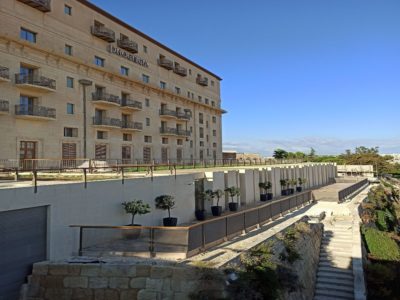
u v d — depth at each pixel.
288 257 13.55
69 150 39.22
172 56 61.03
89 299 9.36
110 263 9.67
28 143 35.06
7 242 9.38
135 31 51.09
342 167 71.94
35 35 35.75
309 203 29.89
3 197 9.21
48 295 9.55
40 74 35.75
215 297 8.94
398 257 21.14
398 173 79.19
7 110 32.50
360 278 15.73
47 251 10.56
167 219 16.48
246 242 13.12
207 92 72.81
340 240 19.84
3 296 9.19
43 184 11.07
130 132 49.44
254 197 29.11
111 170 25.33
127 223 14.45
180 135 60.47
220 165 47.12
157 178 16.86
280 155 83.56
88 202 12.33
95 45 43.53
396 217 39.91
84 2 41.72
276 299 10.51
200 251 11.43
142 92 52.38
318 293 15.36
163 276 9.21
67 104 39.12
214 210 21.50
